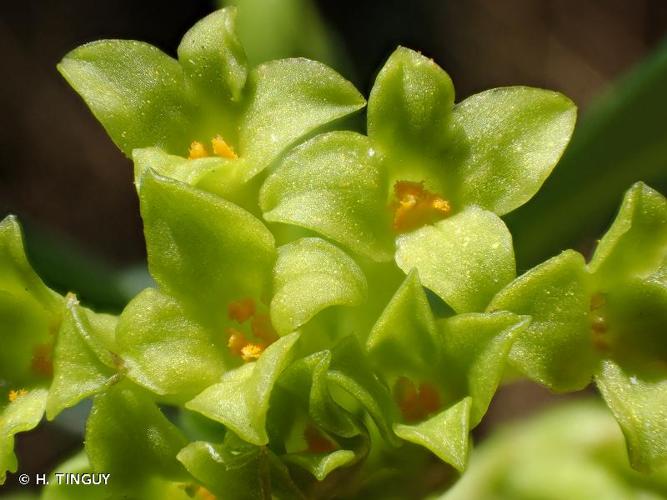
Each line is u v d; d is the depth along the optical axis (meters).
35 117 0.09
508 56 0.09
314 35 0.05
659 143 0.05
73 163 0.09
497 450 0.05
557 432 0.05
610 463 0.05
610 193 0.05
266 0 0.05
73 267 0.06
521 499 0.05
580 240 0.06
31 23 0.09
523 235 0.05
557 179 0.05
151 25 0.09
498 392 0.09
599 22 0.09
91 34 0.09
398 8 0.09
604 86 0.09
